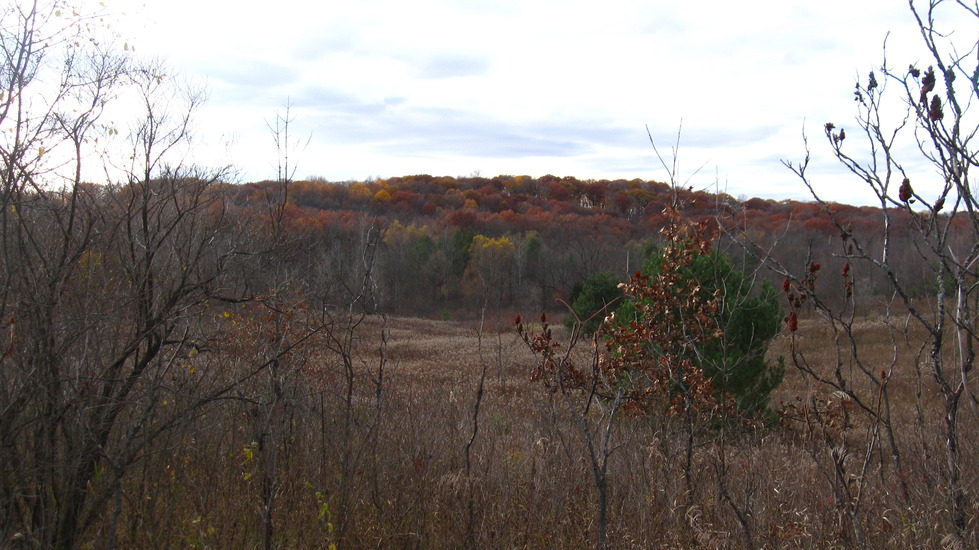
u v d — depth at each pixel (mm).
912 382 12562
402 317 39250
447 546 4504
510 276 47469
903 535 3941
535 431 5902
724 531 4199
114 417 4137
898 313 23719
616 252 48125
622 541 4445
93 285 4242
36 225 4227
